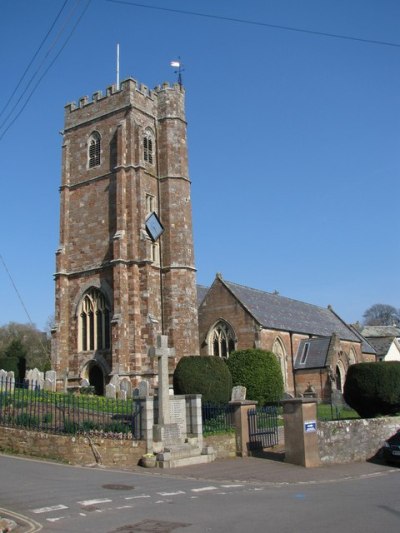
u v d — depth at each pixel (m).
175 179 50.91
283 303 65.12
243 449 25.30
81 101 52.53
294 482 19.39
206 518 12.34
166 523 11.80
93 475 18.22
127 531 11.09
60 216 50.88
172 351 24.36
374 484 18.92
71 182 51.53
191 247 50.38
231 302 53.56
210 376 32.53
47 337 95.12
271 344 53.56
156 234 46.91
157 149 51.78
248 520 12.14
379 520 12.13
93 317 47.41
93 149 51.12
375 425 27.81
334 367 55.41
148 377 43.84
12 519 12.02
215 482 18.59
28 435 21.92
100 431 21.97
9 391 26.84
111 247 47.38
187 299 48.44
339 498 15.32
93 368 47.09
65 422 22.00
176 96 52.97
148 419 22.28
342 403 53.34
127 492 15.46
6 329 93.56
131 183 47.75
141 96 50.81
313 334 62.16
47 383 38.88
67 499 14.13
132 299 45.47
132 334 44.81
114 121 50.06
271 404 41.50
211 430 25.33
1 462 19.70
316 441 23.78
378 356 83.00
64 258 49.66
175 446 22.80
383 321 130.62
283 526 11.52
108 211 48.47
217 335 54.03
